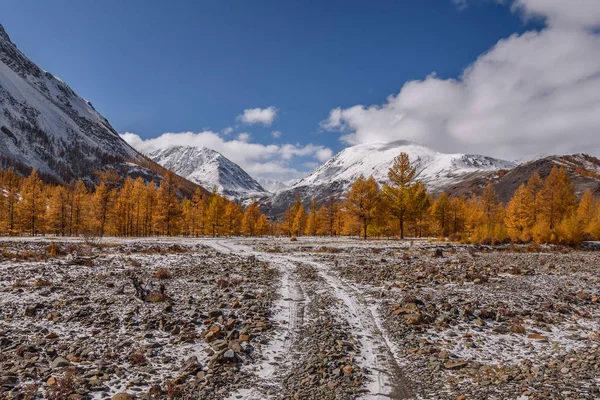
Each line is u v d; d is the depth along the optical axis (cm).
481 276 2002
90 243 3347
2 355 846
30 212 6338
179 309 1284
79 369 807
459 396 757
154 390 730
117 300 1359
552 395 754
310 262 2631
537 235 4800
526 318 1330
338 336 1088
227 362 885
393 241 4725
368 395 765
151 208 6800
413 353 1000
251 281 1853
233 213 7681
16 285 1505
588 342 1091
